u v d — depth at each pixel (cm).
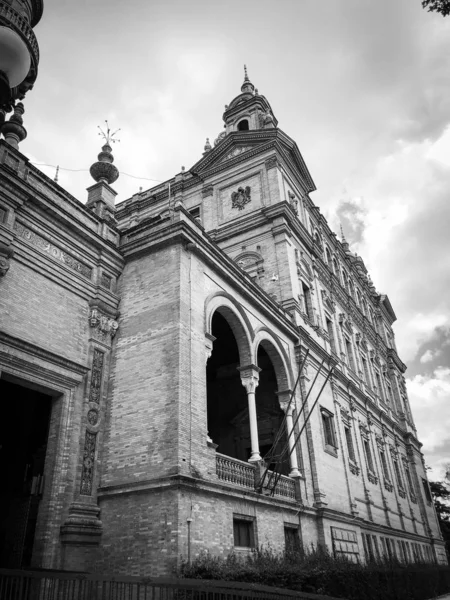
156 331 1559
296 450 2077
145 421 1437
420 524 4038
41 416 1596
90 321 1573
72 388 1456
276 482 1689
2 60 803
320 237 3659
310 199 3497
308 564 1452
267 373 2442
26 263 1392
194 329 1588
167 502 1275
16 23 1033
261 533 1586
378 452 3462
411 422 4934
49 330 1420
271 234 2761
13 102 923
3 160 1395
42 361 1375
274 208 2772
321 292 3178
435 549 4116
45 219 1486
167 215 1738
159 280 1639
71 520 1294
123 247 1753
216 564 1216
